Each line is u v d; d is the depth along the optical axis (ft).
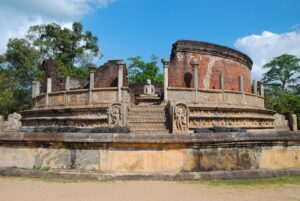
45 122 60.49
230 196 19.17
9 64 122.52
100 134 25.13
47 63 88.33
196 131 34.68
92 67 55.52
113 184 22.47
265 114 71.46
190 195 19.33
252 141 26.27
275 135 27.07
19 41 121.08
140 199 18.29
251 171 25.39
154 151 24.91
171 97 55.98
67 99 57.57
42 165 26.20
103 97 54.13
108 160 24.86
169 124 49.60
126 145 24.86
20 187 21.48
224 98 59.31
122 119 48.70
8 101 109.60
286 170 26.32
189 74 80.28
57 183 22.81
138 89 98.22
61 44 138.41
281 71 168.45
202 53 83.05
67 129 33.99
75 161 25.43
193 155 25.23
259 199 18.56
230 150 25.94
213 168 25.34
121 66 54.39
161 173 24.27
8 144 27.58
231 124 58.80
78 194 19.43
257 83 81.35
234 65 90.22
